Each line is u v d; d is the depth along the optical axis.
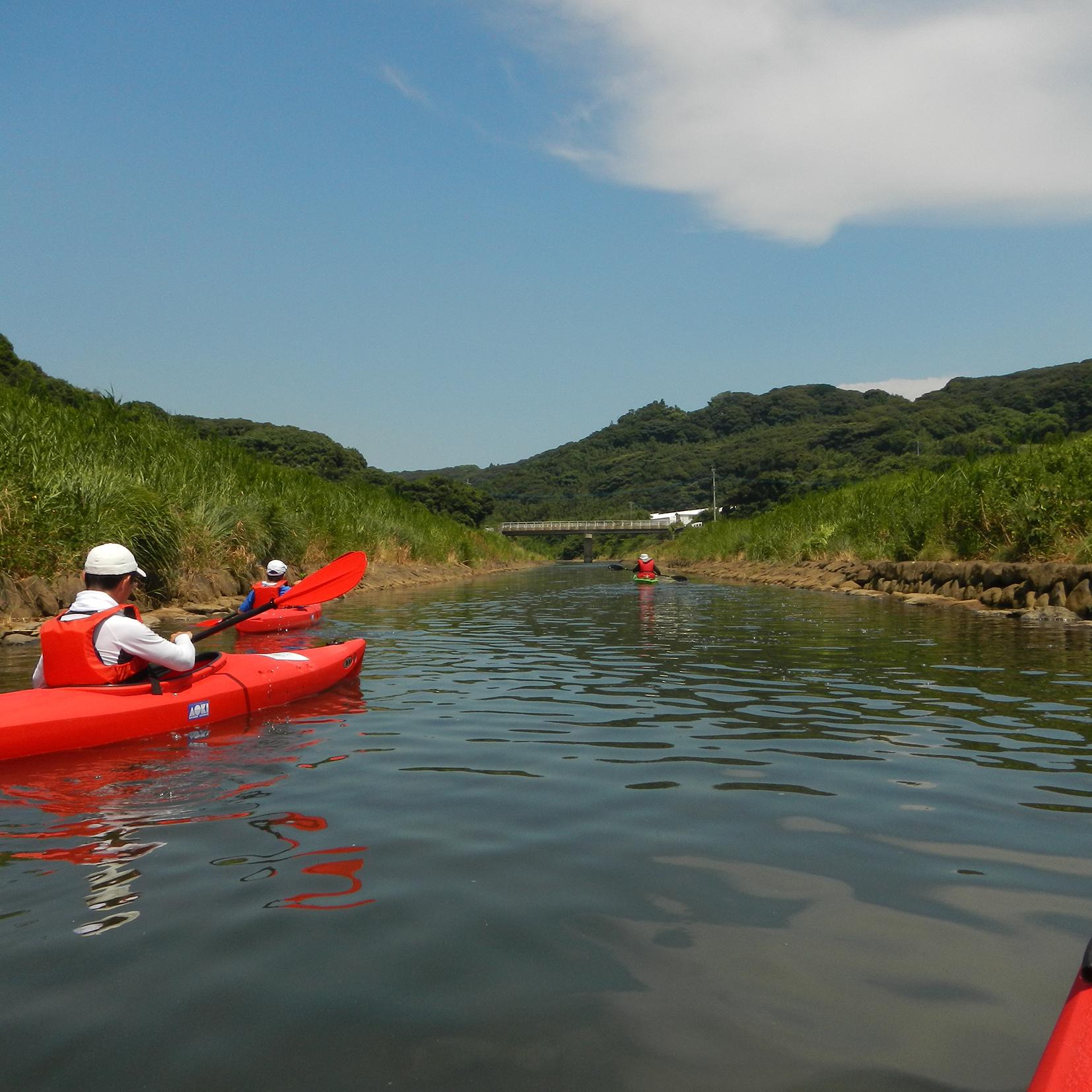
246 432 105.00
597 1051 1.84
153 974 2.16
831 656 7.71
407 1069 1.78
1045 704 5.52
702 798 3.64
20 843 3.11
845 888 2.72
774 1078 1.75
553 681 6.55
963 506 14.30
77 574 10.30
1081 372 138.75
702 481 156.25
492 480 198.25
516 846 3.08
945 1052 1.84
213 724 5.05
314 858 2.96
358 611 13.00
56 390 39.41
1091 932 2.41
